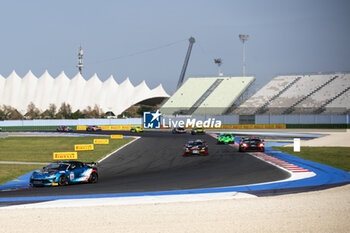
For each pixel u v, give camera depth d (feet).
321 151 241.35
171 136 449.06
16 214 75.20
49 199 95.50
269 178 131.54
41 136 493.77
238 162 189.37
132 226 65.16
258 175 140.46
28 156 243.60
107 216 72.74
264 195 95.25
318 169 155.63
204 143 233.14
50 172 127.65
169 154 242.17
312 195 92.27
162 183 125.80
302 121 587.68
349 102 626.64
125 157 230.68
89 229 63.57
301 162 182.80
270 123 608.60
